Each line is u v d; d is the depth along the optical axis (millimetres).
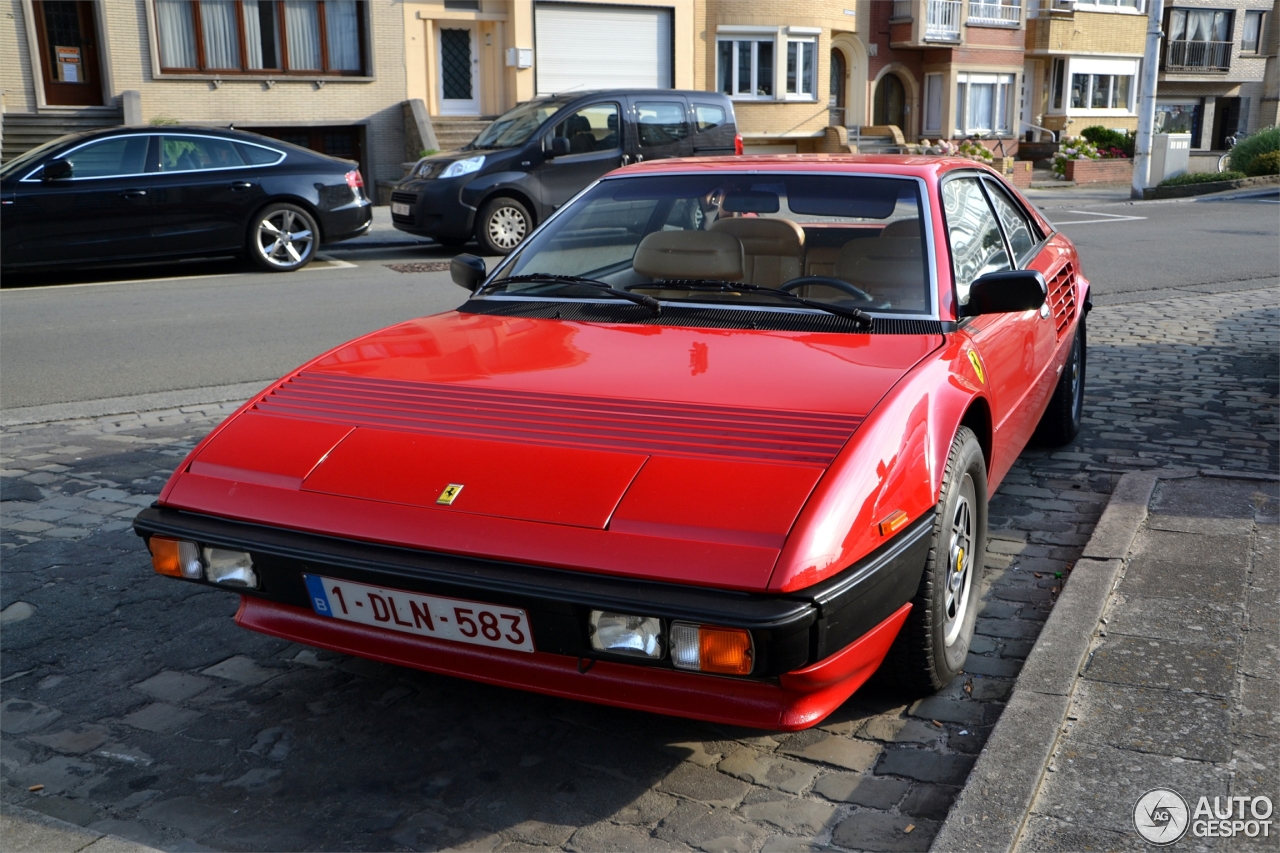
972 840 2373
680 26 27172
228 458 2982
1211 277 11656
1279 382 6742
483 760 2924
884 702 3143
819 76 30562
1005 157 33719
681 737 3010
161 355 8188
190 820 2695
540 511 2555
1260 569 3645
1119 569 3658
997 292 3410
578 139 14383
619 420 2807
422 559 2578
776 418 2752
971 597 3340
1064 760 2648
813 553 2387
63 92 21359
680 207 3943
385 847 2570
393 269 13227
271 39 22484
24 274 12969
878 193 3779
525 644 2549
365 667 3471
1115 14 38406
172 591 4051
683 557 2402
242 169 12648
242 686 3361
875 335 3303
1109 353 7695
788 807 2672
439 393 3084
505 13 24922
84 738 3080
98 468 5504
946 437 2920
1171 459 5242
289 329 9164
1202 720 2785
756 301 3537
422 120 23219
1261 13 44406
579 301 3713
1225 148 45594
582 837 2582
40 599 3980
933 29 32688
